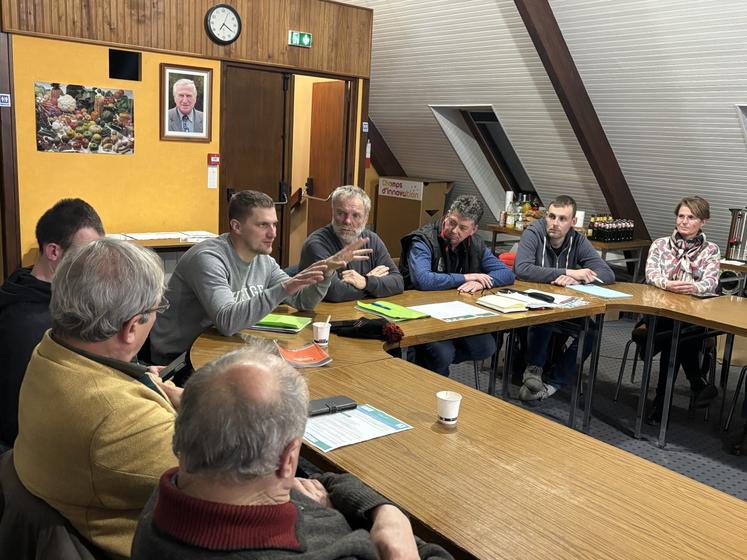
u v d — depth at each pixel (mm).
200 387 961
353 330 2646
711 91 5059
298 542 994
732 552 1312
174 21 4734
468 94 6891
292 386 990
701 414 4137
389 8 6539
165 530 926
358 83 5941
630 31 5059
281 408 955
